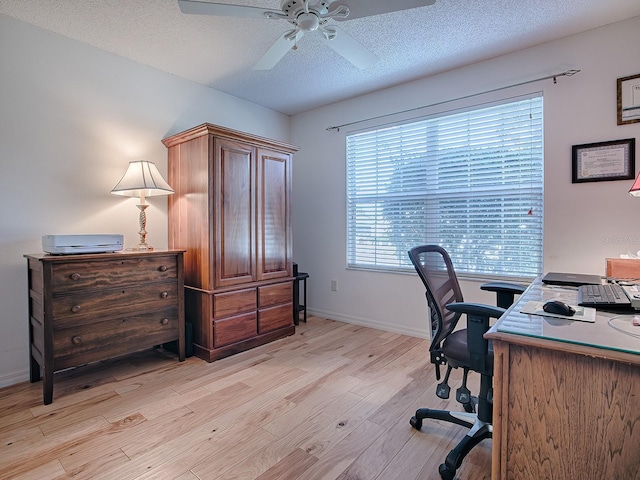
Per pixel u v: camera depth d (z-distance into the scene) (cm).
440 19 220
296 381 225
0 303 219
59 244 204
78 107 248
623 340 83
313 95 350
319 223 388
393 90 328
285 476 139
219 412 187
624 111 222
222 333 267
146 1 202
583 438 83
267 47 255
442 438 165
